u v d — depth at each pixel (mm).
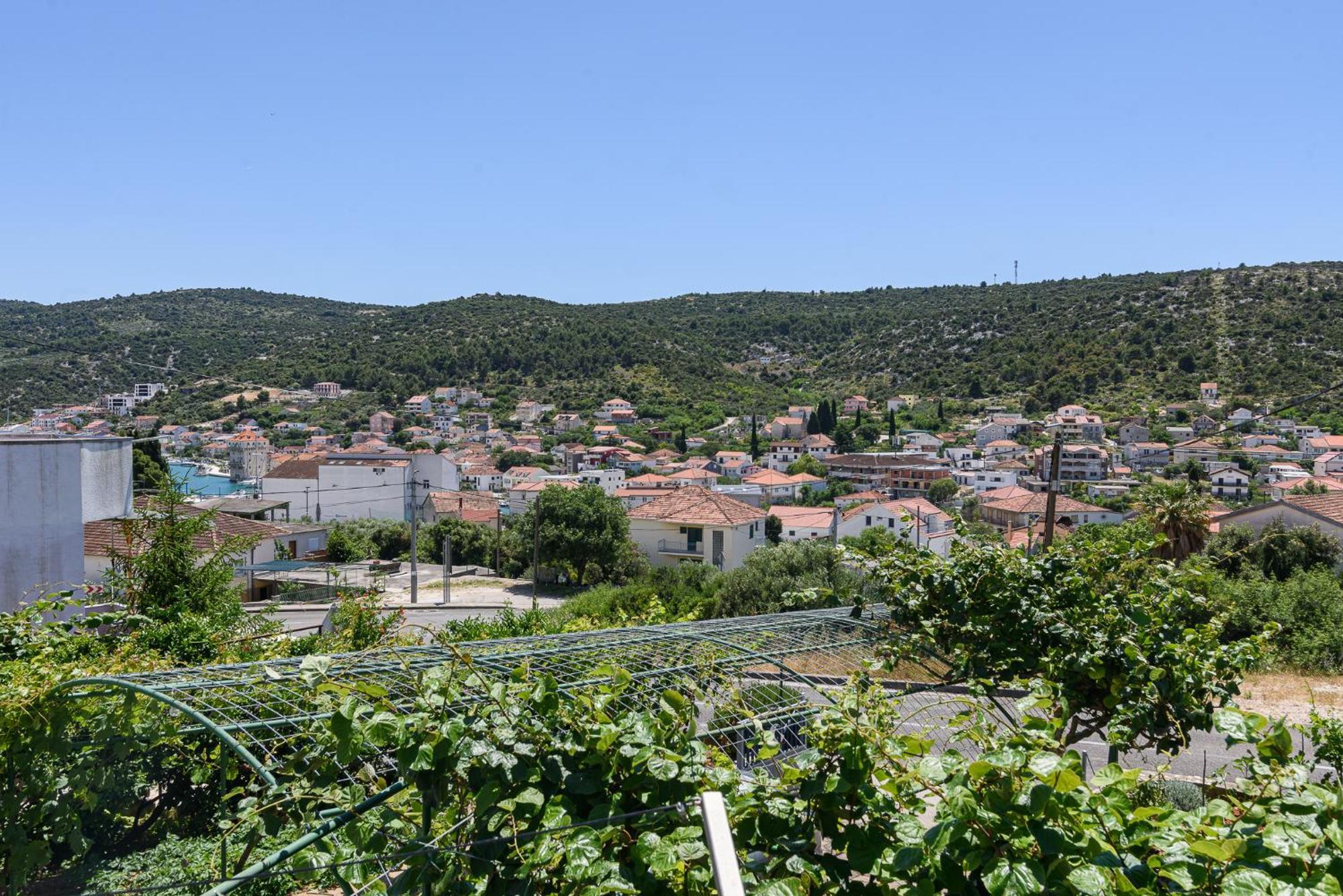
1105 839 2752
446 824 3336
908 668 8234
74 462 13156
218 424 143250
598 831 2988
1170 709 5926
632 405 157375
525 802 3084
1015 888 2500
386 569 47969
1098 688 6359
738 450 133250
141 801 5328
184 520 10906
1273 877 2469
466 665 3492
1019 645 6496
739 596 25375
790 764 3186
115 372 164875
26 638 6238
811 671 6852
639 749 3156
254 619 11156
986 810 2695
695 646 5945
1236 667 6152
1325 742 5656
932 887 2674
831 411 138750
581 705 3494
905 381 158250
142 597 10320
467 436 140250
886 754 3043
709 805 1961
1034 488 80375
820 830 3078
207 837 5375
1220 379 116875
